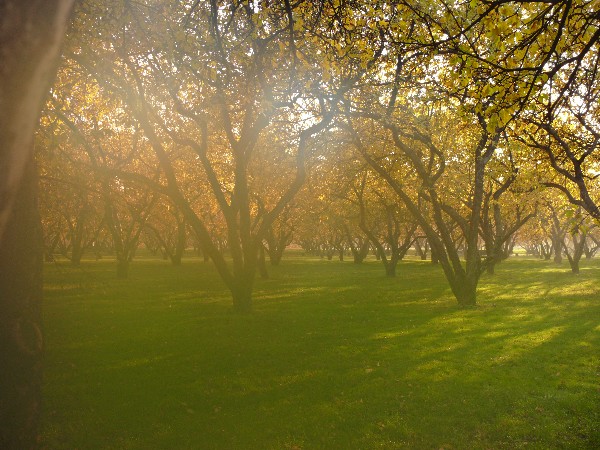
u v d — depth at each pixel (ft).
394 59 48.19
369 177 115.03
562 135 48.42
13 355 12.92
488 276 122.83
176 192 59.26
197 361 37.68
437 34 28.09
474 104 24.14
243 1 27.53
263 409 27.58
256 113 53.57
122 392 30.42
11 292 12.92
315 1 29.76
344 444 23.08
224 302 70.79
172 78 38.65
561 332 47.80
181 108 45.47
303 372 34.60
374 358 38.42
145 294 80.53
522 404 27.86
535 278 113.91
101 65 36.88
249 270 61.93
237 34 34.22
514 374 33.65
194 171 109.09
